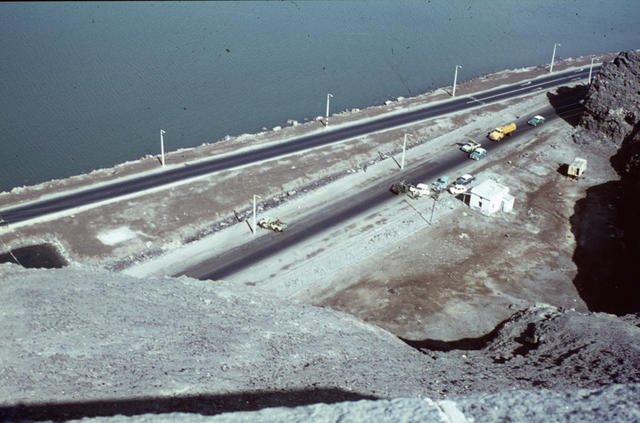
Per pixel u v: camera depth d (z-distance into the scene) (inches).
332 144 3570.4
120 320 1174.3
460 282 2383.1
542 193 3159.5
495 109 4185.5
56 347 1015.6
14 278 1362.0
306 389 950.4
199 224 2726.4
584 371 1211.9
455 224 2807.6
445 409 390.3
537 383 1107.9
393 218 2834.6
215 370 997.8
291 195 3021.7
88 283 1390.3
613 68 3720.5
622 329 1530.5
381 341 1462.8
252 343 1168.2
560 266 2539.4
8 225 2576.3
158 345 1082.1
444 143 3671.3
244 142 3555.6
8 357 964.6
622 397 415.5
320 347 1219.9
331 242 2628.0
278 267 2443.4
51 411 801.6
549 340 1560.0
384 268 2455.7
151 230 2642.7
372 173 3275.1
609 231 2829.7
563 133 3848.4
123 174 3093.0
